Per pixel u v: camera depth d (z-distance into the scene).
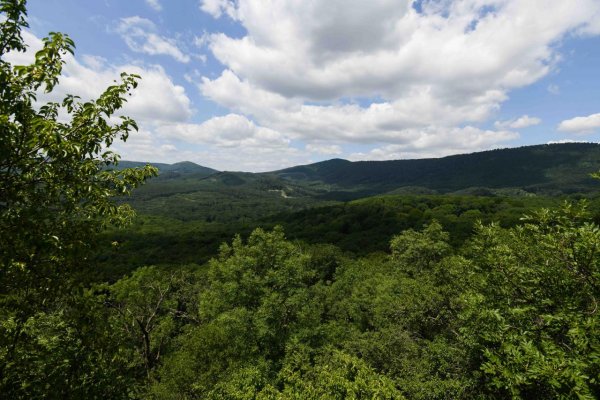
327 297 39.38
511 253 10.07
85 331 7.14
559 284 8.45
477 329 9.74
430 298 18.19
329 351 18.02
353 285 40.81
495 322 8.41
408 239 41.25
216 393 15.98
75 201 6.43
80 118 6.45
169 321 29.30
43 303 6.61
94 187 6.30
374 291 34.03
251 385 15.23
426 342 16.92
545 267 8.62
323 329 23.17
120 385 7.68
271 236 26.48
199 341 21.92
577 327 6.45
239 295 22.86
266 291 22.66
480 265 10.56
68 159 5.91
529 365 6.91
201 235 101.94
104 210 6.94
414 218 94.56
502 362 7.64
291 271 24.17
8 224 5.39
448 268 19.64
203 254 81.19
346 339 25.12
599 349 6.10
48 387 6.43
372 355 19.78
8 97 5.22
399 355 18.11
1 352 6.39
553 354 6.76
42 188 6.18
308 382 13.33
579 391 5.96
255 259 24.56
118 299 26.00
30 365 6.52
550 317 7.02
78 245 6.12
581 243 7.29
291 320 23.45
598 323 6.39
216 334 22.20
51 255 6.02
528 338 8.01
